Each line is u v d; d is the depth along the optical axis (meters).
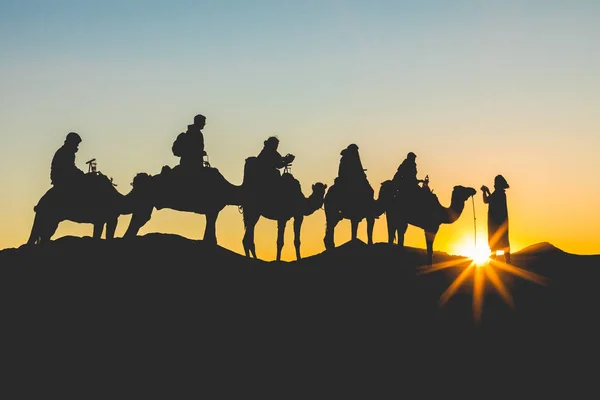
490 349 26.12
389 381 24.12
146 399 22.77
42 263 30.02
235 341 25.80
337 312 28.23
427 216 35.09
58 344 25.09
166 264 30.45
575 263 37.00
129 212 31.59
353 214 35.81
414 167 35.84
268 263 32.97
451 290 30.97
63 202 29.89
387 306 28.98
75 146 30.45
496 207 36.22
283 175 34.31
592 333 27.27
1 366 23.98
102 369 24.00
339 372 24.50
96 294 28.05
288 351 25.45
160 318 26.75
